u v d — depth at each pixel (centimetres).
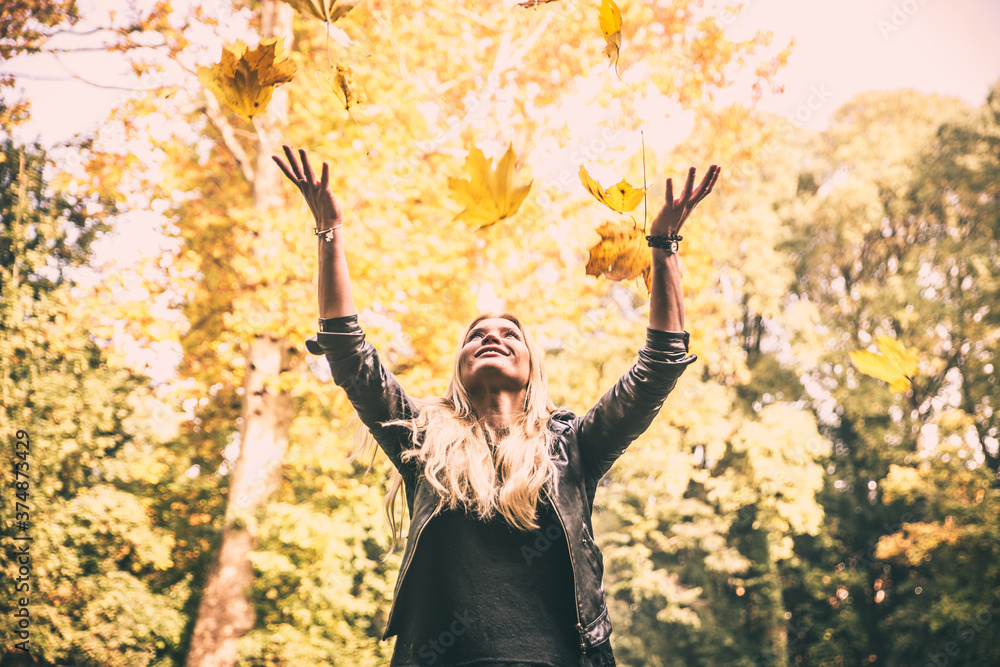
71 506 947
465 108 875
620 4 777
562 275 864
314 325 761
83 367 999
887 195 1655
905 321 1576
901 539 1392
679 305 150
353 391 159
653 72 784
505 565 141
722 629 1408
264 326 754
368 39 791
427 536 146
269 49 133
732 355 1412
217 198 926
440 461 150
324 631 911
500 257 835
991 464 1474
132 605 922
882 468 1588
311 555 902
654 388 150
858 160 1645
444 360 820
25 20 748
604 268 151
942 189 1590
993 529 1307
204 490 1056
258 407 871
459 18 837
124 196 810
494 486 150
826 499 1623
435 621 140
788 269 1588
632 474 1412
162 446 1084
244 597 862
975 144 1550
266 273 743
